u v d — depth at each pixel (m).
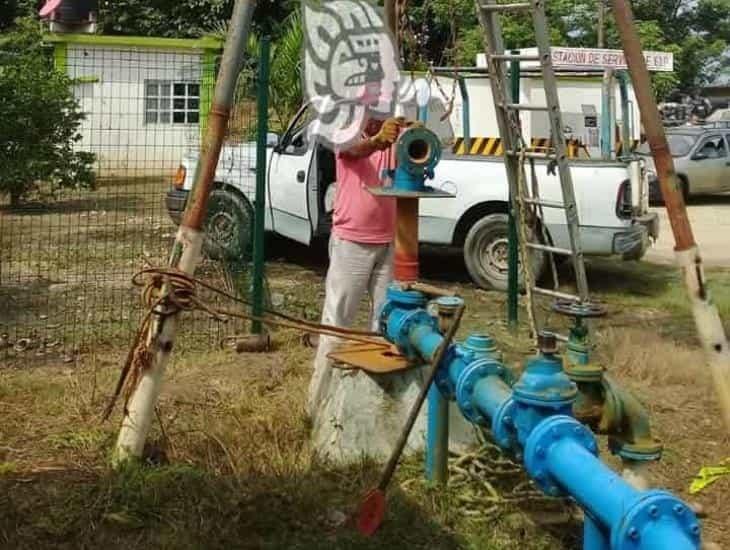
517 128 6.15
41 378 6.16
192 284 4.65
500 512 4.30
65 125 11.78
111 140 14.11
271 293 9.09
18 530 4.09
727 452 5.30
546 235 7.38
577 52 14.39
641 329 8.15
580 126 14.45
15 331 7.43
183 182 10.52
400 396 4.84
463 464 4.67
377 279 5.37
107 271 9.95
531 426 2.88
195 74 13.64
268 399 5.70
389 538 4.10
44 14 19.88
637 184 9.81
